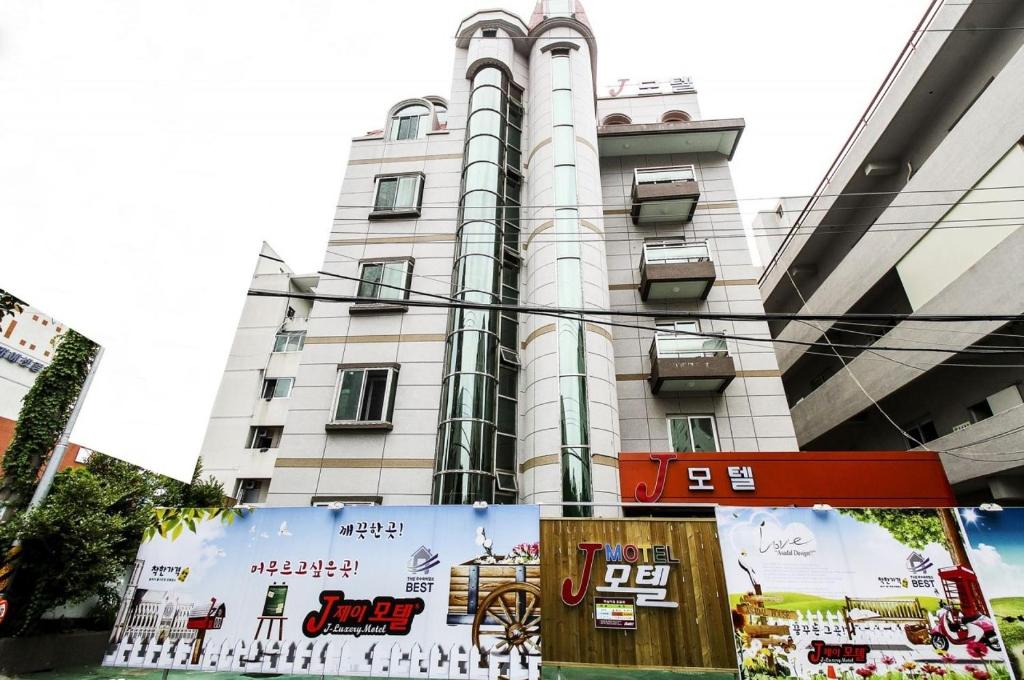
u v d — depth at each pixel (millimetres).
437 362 13344
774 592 7000
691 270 15438
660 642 7199
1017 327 11430
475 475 11656
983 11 12938
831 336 20000
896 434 16766
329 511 8109
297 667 7148
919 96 15383
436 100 19938
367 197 15984
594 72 19172
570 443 11930
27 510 9406
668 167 17469
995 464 12109
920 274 14117
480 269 13922
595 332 13391
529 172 16266
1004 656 6457
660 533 7836
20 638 8672
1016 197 11164
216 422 21484
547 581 7648
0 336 11695
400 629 7262
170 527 8156
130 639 7441
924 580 6926
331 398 13188
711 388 14656
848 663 6559
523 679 6852
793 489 11344
